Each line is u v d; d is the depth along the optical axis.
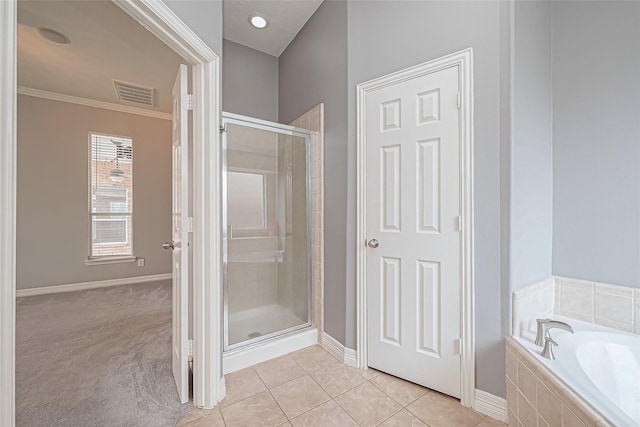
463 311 1.60
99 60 2.94
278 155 2.50
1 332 0.65
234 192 2.32
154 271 4.43
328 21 2.33
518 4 1.48
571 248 1.75
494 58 1.48
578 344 1.44
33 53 2.82
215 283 1.61
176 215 1.77
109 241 4.16
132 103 4.05
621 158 1.60
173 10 1.29
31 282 3.63
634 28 1.56
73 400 1.65
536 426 1.21
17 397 1.67
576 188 1.74
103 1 2.14
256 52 3.10
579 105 1.73
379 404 1.61
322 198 2.36
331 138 2.28
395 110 1.86
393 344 1.88
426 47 1.73
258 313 2.46
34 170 3.64
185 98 1.59
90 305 3.29
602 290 1.64
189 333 1.68
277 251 2.55
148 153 4.39
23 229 3.59
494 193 1.49
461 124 1.59
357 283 2.04
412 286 1.79
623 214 1.60
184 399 1.61
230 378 1.88
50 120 3.73
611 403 0.96
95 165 4.04
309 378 1.88
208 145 1.58
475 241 1.56
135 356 2.16
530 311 1.56
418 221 1.77
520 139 1.50
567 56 1.76
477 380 1.56
